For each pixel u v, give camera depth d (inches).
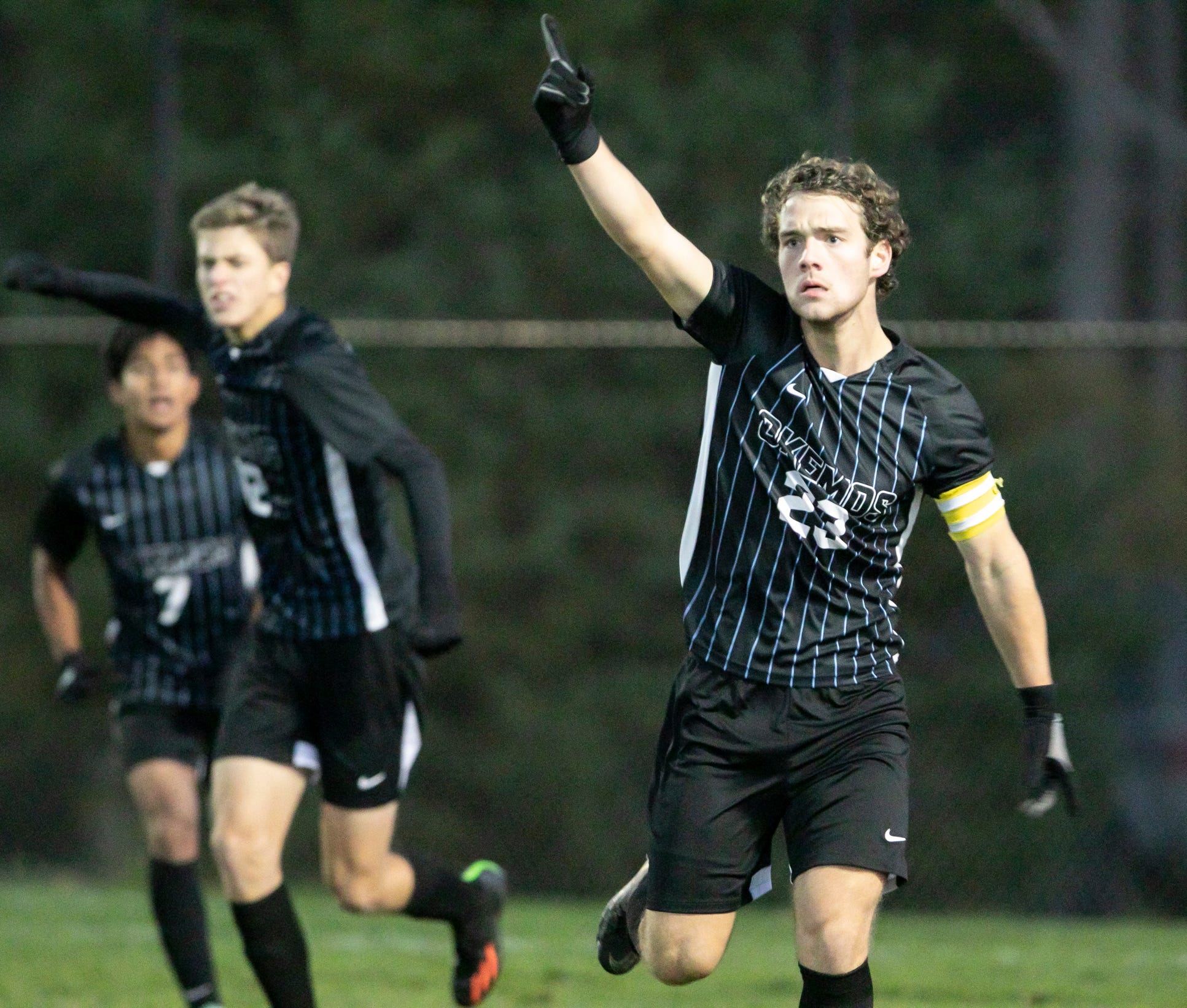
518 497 2139.5
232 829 624.7
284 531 641.6
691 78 2175.2
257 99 2187.5
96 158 2212.1
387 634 645.3
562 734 2031.3
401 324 1365.7
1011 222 2171.5
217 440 765.3
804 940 480.1
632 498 2130.9
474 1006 730.8
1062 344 1234.0
